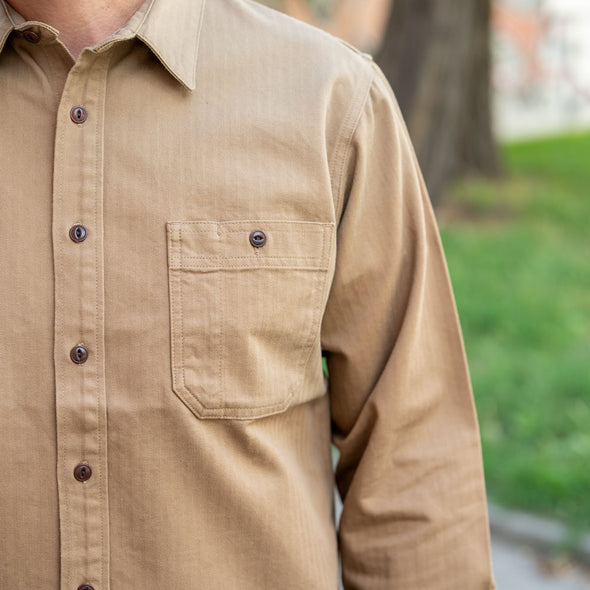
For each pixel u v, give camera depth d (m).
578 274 6.11
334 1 13.61
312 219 1.05
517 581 2.86
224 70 1.05
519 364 4.34
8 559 1.00
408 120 7.41
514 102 19.94
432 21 7.34
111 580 1.01
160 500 1.00
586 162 10.77
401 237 1.15
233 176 1.02
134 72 1.02
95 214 0.99
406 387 1.15
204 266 1.00
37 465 0.99
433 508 1.15
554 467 3.28
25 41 1.00
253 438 1.04
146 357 0.99
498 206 8.02
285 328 1.05
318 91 1.06
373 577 1.17
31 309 0.98
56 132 0.99
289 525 1.08
